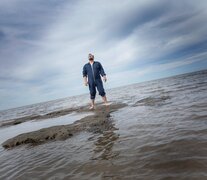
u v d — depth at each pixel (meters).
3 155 5.59
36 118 14.69
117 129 5.98
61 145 5.43
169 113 6.85
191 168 2.94
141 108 9.07
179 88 16.62
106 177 3.15
